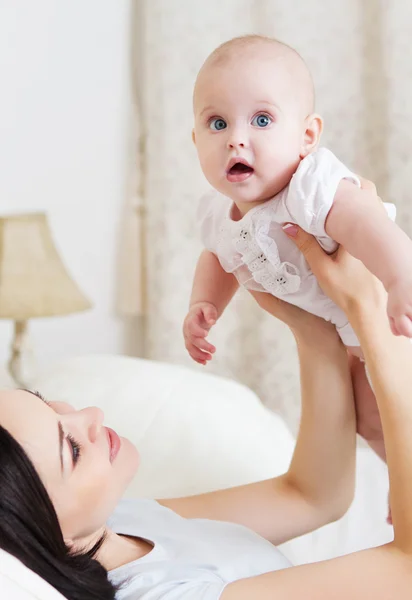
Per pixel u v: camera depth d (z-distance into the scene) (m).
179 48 2.89
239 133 1.02
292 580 0.96
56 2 2.90
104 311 3.06
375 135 2.67
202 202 1.22
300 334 1.23
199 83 1.06
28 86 2.85
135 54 3.08
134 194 3.06
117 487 1.05
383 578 0.95
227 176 1.03
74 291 2.50
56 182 2.92
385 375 1.02
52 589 0.87
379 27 2.62
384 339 1.03
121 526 1.17
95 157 3.00
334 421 1.28
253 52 1.04
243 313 2.89
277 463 1.59
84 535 1.03
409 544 0.98
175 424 1.58
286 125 1.03
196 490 1.48
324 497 1.32
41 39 2.87
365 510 1.63
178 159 2.92
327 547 1.56
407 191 2.55
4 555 0.87
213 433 1.58
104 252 3.04
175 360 2.94
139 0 3.06
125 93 3.06
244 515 1.29
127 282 3.08
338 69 2.68
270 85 1.02
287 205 1.02
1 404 1.00
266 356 2.84
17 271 2.40
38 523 0.92
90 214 3.00
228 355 2.90
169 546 1.11
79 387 1.65
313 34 2.70
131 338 3.15
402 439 1.00
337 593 0.94
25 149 2.85
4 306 2.38
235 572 1.08
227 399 1.71
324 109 2.70
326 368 1.26
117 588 1.00
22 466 0.92
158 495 1.46
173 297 2.94
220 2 2.83
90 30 2.97
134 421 1.57
